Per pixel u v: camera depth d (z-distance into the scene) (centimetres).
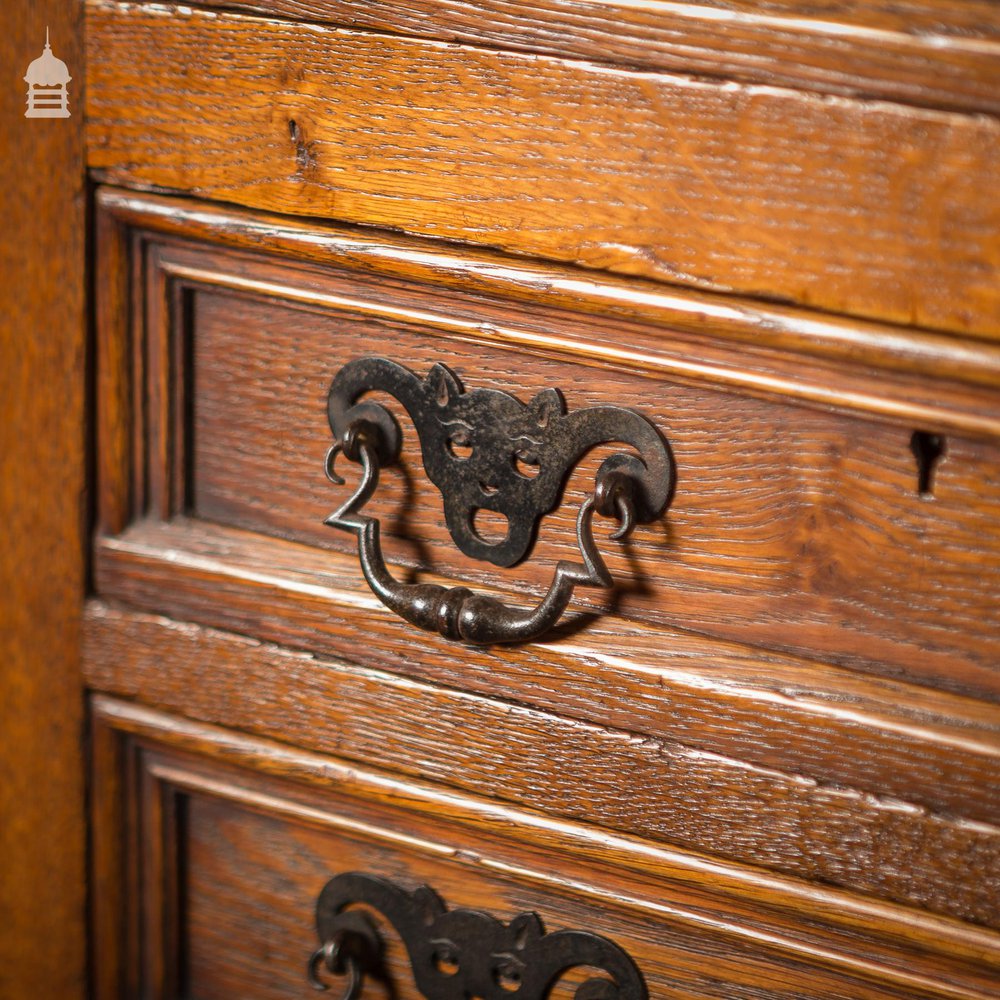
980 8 70
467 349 78
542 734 79
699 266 74
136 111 80
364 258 78
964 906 75
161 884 88
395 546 81
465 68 75
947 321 72
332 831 84
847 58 71
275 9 77
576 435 77
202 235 80
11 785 89
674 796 78
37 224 82
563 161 75
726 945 79
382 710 82
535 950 82
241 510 84
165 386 83
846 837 76
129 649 85
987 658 74
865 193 72
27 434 84
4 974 91
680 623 77
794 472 75
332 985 87
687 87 73
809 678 76
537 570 79
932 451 73
